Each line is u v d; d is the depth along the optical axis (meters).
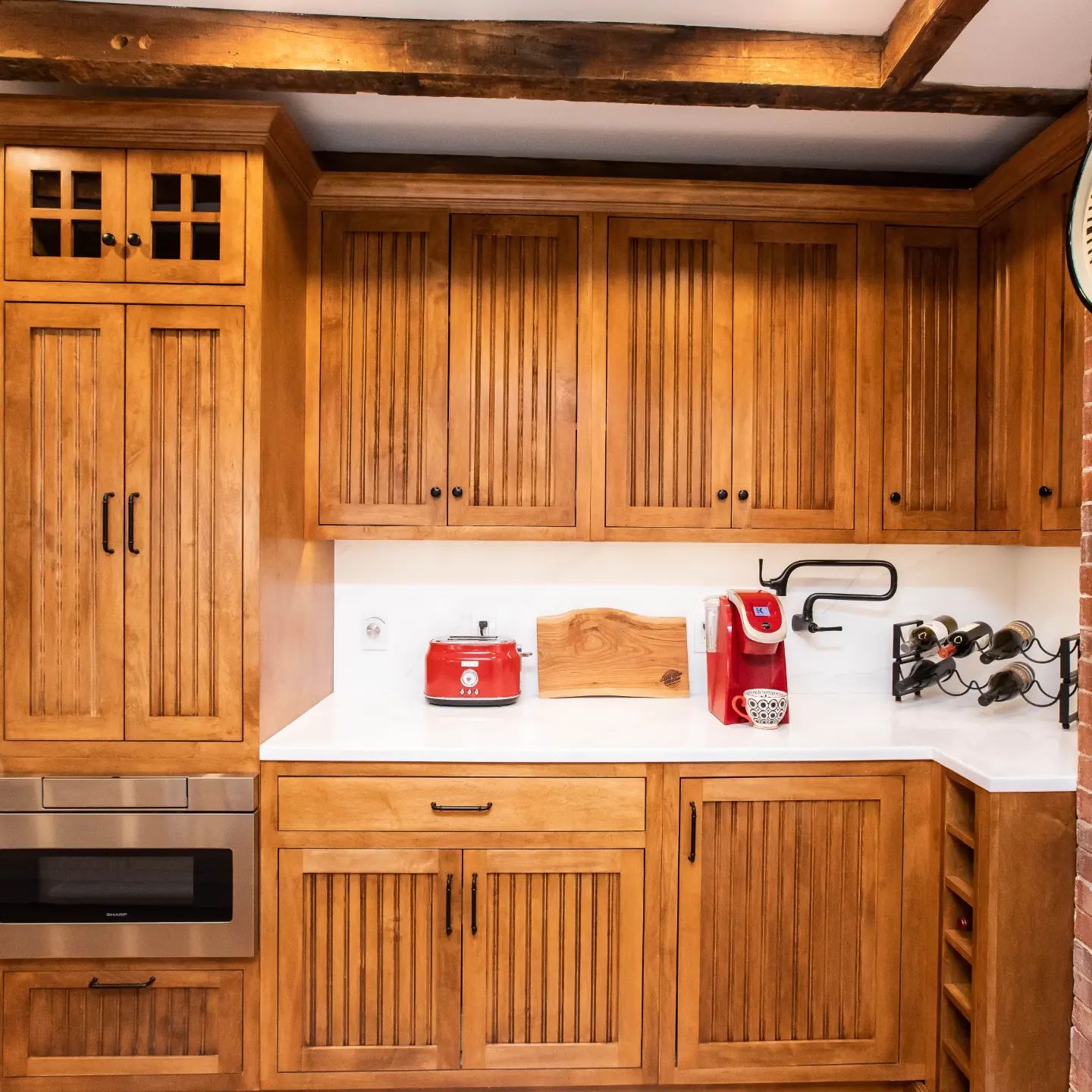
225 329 1.80
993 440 2.17
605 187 2.10
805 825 1.90
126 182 1.80
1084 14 1.58
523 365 2.15
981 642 2.45
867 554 2.51
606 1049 1.87
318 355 2.13
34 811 1.78
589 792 1.86
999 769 1.72
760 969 1.89
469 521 2.14
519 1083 1.87
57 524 1.81
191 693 1.83
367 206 2.12
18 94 1.83
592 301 2.14
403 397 2.13
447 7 1.66
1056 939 1.70
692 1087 1.93
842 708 2.31
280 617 1.97
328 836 1.84
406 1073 1.86
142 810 1.79
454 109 1.99
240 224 1.80
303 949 1.85
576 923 1.87
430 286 2.13
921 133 2.11
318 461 2.13
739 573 2.49
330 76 1.72
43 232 1.88
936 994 1.88
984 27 1.63
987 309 2.19
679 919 1.88
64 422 1.80
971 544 2.22
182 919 1.80
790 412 2.19
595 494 2.15
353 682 2.45
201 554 1.82
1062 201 1.90
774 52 1.75
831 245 2.19
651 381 2.17
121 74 1.72
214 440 1.81
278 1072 1.84
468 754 1.84
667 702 2.37
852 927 1.90
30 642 1.81
